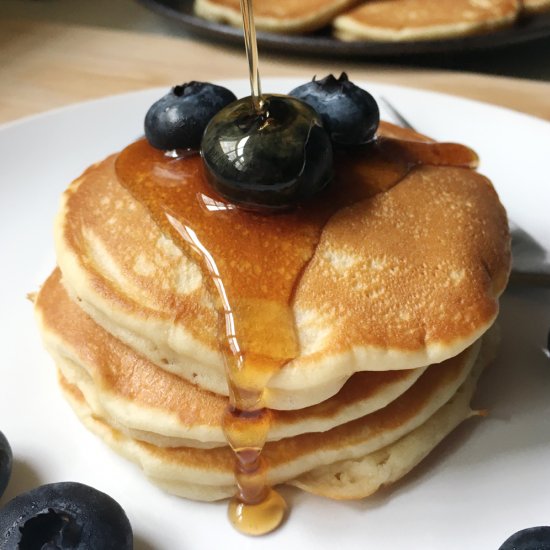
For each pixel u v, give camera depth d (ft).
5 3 1.38
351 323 0.59
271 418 0.60
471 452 0.64
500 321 0.72
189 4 1.28
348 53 1.11
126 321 0.60
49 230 0.81
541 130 0.86
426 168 0.66
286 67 1.12
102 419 0.64
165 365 0.61
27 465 0.64
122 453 0.63
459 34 1.13
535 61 1.19
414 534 0.60
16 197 0.83
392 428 0.62
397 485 0.63
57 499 0.59
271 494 0.63
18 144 0.87
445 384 0.64
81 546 0.57
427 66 1.18
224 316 0.59
